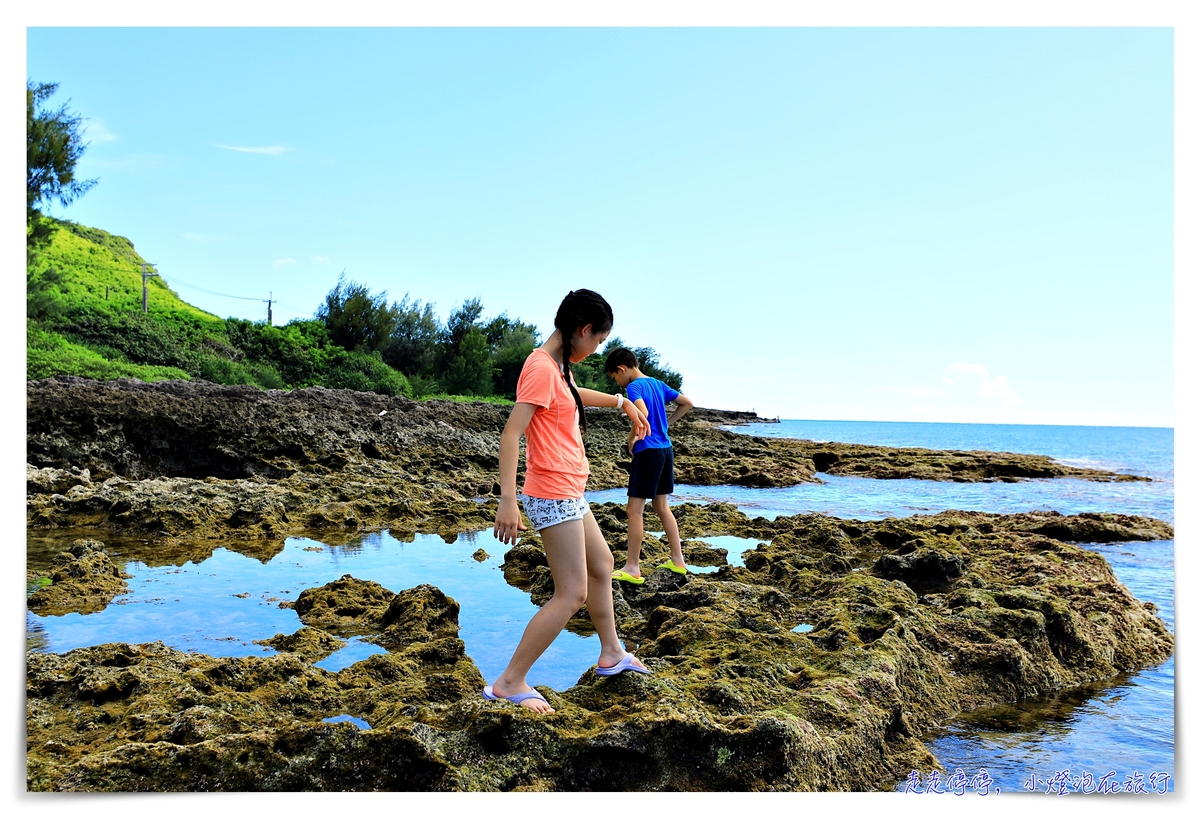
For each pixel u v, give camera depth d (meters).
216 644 5.36
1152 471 28.83
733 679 4.19
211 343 35.19
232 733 3.48
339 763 3.27
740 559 8.82
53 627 5.65
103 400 14.41
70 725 3.83
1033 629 5.36
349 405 19.53
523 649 3.69
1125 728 4.49
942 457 29.77
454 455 18.83
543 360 3.77
